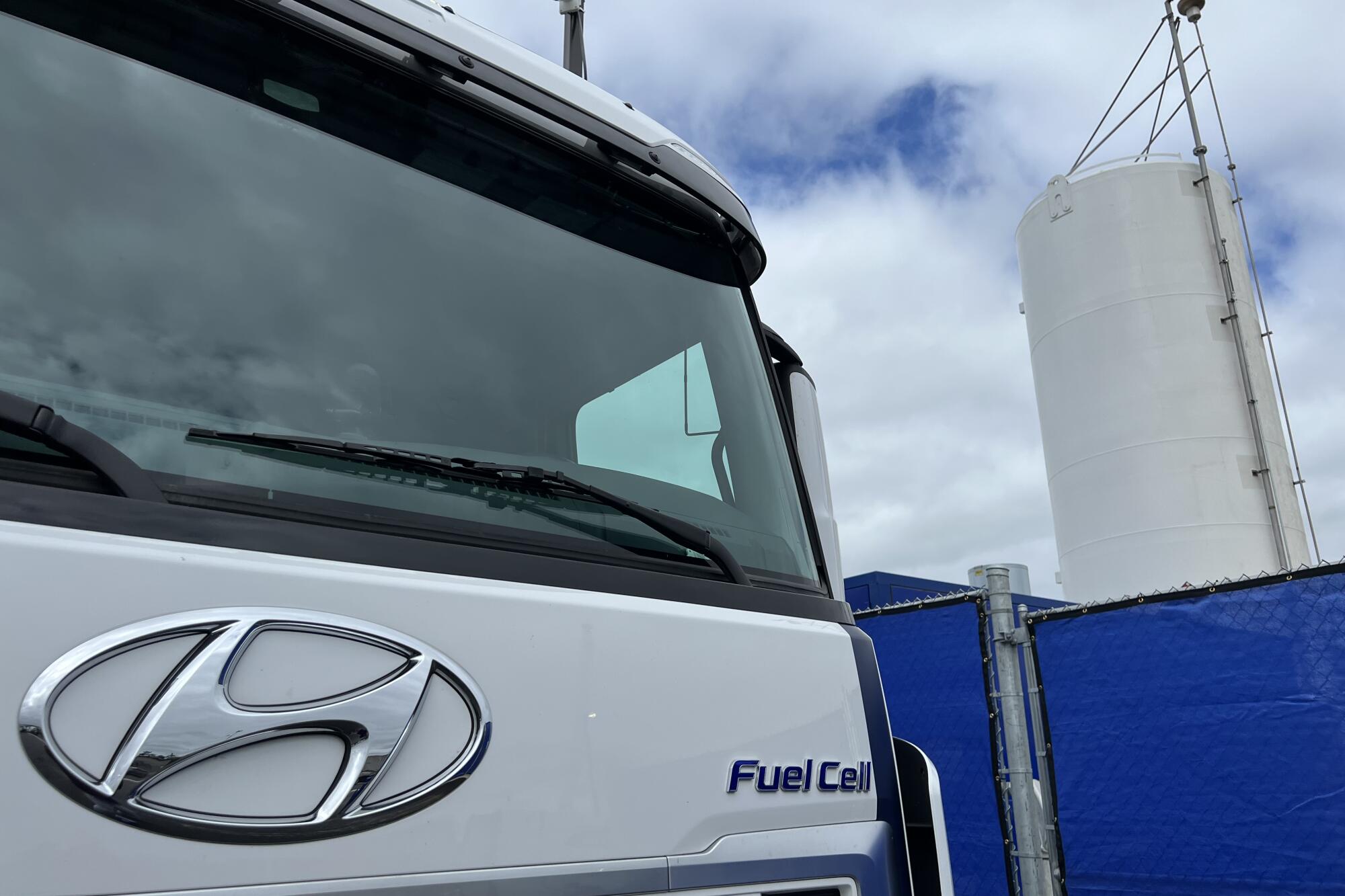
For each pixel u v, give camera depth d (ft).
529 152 5.74
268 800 3.42
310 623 3.69
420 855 3.70
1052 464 54.19
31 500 3.32
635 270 6.12
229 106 4.56
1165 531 47.37
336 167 4.85
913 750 6.10
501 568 4.42
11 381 3.53
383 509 4.22
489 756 4.00
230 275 4.29
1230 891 13.25
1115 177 52.75
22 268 3.73
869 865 5.30
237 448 3.95
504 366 5.16
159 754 3.24
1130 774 14.33
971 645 16.31
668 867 4.43
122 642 3.27
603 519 4.98
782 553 6.11
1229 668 13.75
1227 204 52.08
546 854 4.04
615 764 4.39
